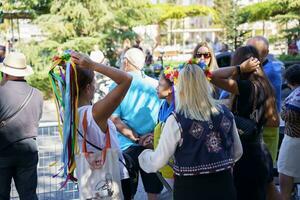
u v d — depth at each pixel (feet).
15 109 12.01
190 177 8.93
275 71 13.74
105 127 9.12
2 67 12.26
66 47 48.42
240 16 82.12
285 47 79.61
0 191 12.30
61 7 50.21
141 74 12.81
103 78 18.47
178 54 96.94
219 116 9.16
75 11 49.14
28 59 47.80
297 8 70.64
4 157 12.15
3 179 12.28
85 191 8.84
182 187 9.04
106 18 50.93
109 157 9.04
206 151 8.88
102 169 8.95
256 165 10.80
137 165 12.47
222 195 8.95
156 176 13.24
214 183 8.94
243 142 10.74
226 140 9.15
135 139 12.48
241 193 10.98
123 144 12.60
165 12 91.81
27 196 12.55
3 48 23.72
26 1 50.83
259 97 10.80
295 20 72.69
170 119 9.02
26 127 12.20
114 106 8.95
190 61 10.02
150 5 55.31
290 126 13.53
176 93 9.28
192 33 137.49
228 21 84.74
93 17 51.39
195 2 129.29
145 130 12.62
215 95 12.62
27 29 56.39
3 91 12.03
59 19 49.44
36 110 12.47
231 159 9.23
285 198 13.79
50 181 15.60
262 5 75.15
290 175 13.73
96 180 8.88
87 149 9.02
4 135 12.01
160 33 124.47
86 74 9.25
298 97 13.46
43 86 45.37
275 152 12.30
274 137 12.18
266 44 13.67
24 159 12.35
